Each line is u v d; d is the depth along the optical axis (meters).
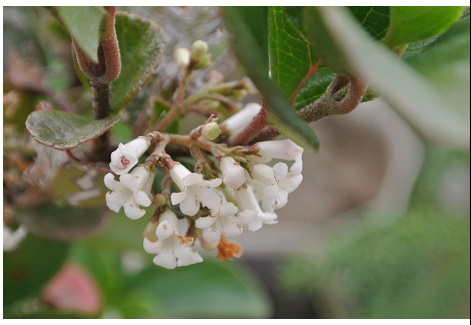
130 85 0.21
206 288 0.40
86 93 0.29
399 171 0.73
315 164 0.76
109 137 0.22
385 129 0.75
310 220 0.75
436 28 0.18
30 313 0.29
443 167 0.59
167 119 0.23
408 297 0.51
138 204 0.20
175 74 0.26
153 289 0.40
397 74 0.15
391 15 0.18
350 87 0.18
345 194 0.76
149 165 0.20
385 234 0.52
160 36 0.21
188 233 0.21
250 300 0.39
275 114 0.17
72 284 0.36
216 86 0.23
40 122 0.20
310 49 0.20
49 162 0.25
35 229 0.27
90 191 0.25
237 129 0.22
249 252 0.67
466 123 0.15
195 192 0.20
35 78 0.29
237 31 0.16
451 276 0.51
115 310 0.38
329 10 0.16
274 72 0.21
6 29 0.30
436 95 0.16
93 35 0.17
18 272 0.29
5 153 0.26
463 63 0.20
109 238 0.32
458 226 0.52
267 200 0.20
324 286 0.55
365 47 0.15
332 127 0.76
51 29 0.30
